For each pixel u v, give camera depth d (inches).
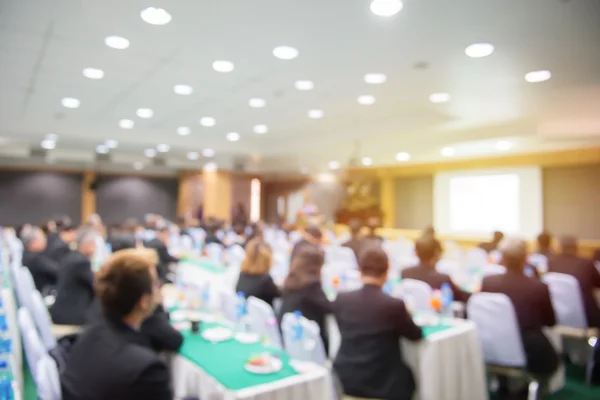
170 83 215.9
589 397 137.9
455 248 351.6
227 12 130.2
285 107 267.4
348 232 497.0
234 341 103.8
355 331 96.2
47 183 625.9
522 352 114.8
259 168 593.3
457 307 141.1
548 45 153.9
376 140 342.6
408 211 573.6
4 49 168.1
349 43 154.0
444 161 499.2
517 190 440.8
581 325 153.5
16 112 296.8
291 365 88.0
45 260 226.7
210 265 270.1
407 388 92.3
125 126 350.3
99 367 59.4
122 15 134.0
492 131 302.0
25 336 86.4
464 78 196.9
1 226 596.1
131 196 687.7
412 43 153.2
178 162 550.9
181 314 128.0
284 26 139.8
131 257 66.7
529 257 223.8
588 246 362.6
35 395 122.6
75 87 227.6
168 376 61.9
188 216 511.8
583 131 291.0
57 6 128.1
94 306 90.2
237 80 207.3
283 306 125.4
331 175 662.5
